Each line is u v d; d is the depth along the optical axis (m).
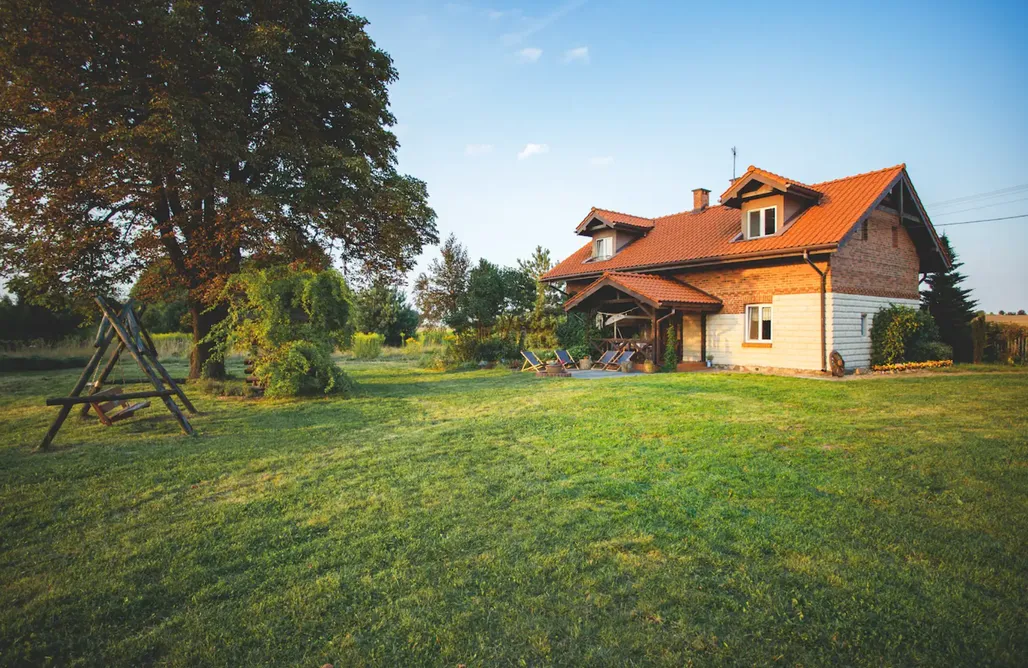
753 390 12.20
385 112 17.30
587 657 2.93
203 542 4.54
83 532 4.81
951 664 2.83
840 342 16.44
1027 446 6.86
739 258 17.75
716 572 3.83
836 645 3.00
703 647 3.00
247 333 13.26
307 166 14.85
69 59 12.35
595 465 6.44
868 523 4.62
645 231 24.92
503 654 2.98
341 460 7.04
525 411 10.22
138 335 10.34
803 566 3.88
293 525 4.86
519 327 24.06
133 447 7.95
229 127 13.80
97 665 2.98
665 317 18.00
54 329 27.27
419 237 18.55
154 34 12.27
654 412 9.61
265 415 10.66
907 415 9.08
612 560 4.03
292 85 13.89
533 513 4.98
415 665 2.92
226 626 3.31
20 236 13.69
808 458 6.54
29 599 3.69
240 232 14.16
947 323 22.84
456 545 4.34
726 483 5.69
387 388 15.13
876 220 18.50
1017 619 3.22
